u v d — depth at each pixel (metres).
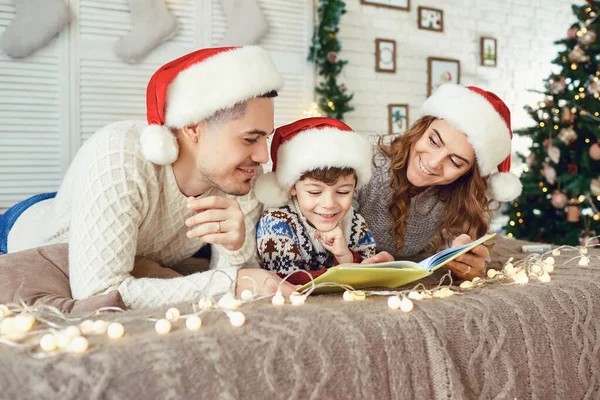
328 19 3.71
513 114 4.90
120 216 1.16
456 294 1.05
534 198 3.61
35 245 1.58
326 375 0.76
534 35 4.97
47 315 0.86
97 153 1.19
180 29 3.39
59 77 3.07
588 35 3.29
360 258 1.37
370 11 4.06
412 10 4.27
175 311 0.83
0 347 0.69
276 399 0.72
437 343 0.86
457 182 1.57
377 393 0.80
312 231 1.37
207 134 1.22
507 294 1.03
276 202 1.37
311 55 3.78
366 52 4.06
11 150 2.99
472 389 0.89
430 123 1.48
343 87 3.79
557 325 1.02
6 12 2.93
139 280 1.14
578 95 3.31
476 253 1.29
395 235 1.65
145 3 3.19
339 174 1.27
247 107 1.20
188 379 0.67
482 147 1.41
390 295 1.05
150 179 1.24
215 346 0.71
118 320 0.83
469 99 1.42
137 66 3.27
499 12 4.75
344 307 0.92
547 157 3.49
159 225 1.36
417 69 4.32
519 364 0.94
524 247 1.77
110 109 3.22
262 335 0.76
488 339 0.92
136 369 0.65
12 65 2.96
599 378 1.06
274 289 1.07
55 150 3.10
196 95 1.19
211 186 1.37
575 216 3.34
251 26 3.47
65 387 0.61
